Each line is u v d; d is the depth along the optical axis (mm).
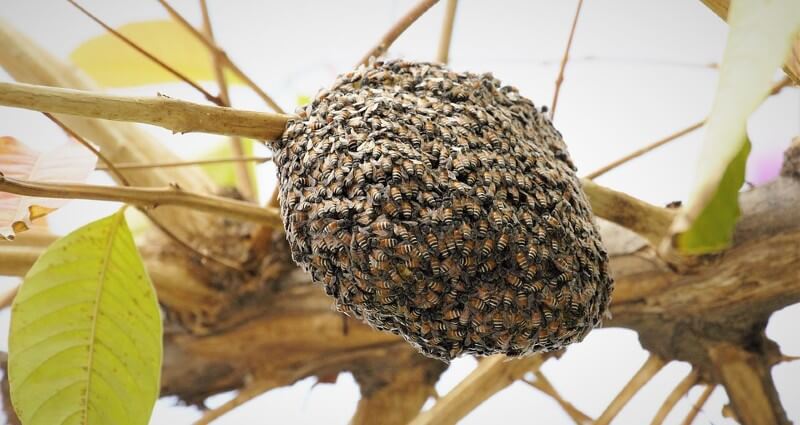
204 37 1239
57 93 1057
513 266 1053
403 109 1079
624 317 1259
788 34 1008
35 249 1229
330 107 1087
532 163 1076
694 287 1236
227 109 1083
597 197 1182
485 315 1056
